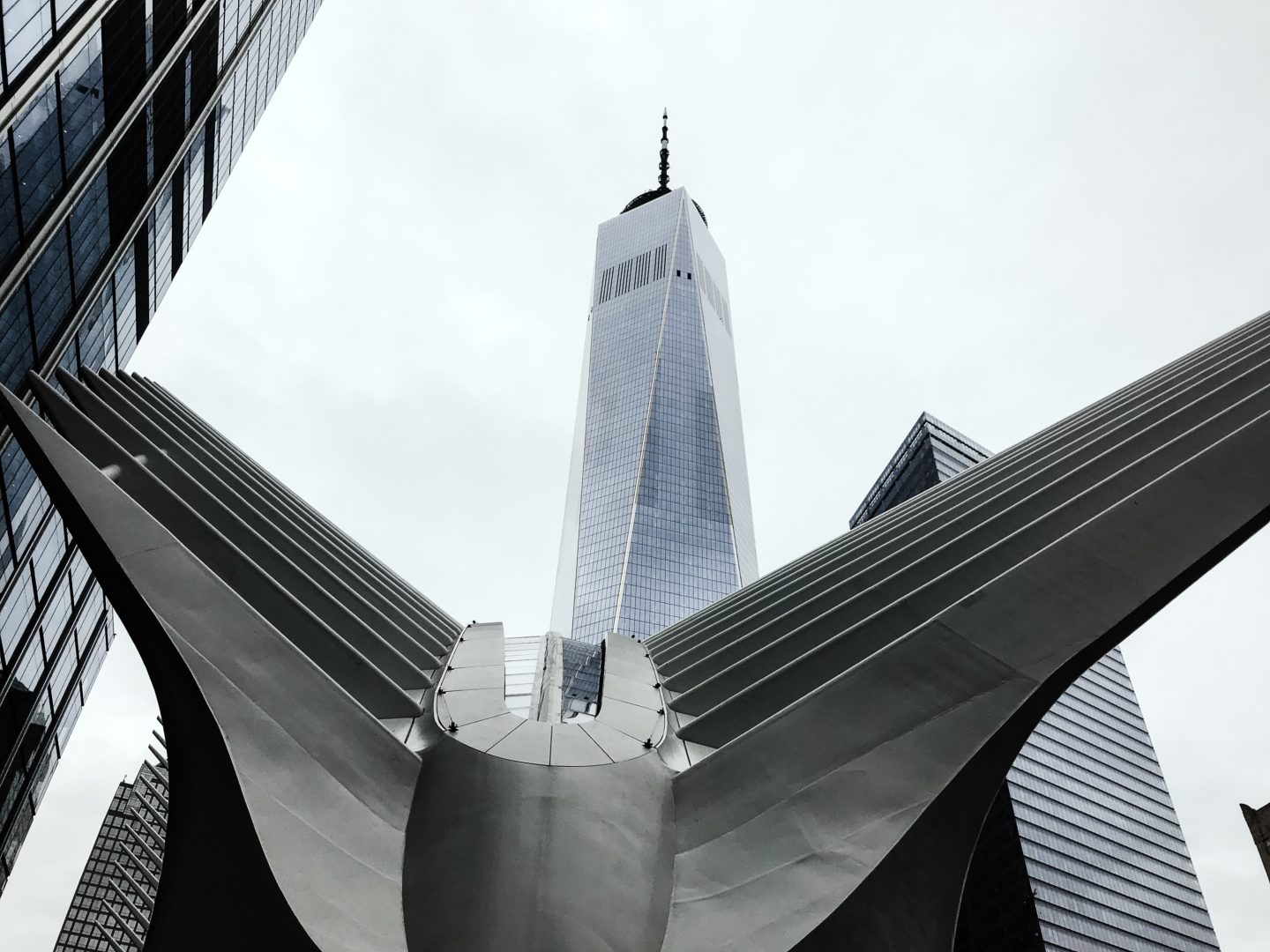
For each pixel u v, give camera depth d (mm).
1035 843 101375
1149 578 18844
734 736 20953
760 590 31672
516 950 15844
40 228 37625
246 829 15258
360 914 15281
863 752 18172
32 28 31984
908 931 16516
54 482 18484
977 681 18469
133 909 38438
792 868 16688
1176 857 117500
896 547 25859
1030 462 26734
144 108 46062
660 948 16297
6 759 57781
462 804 18281
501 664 26469
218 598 18359
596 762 19984
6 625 48375
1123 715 129875
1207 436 21328
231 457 31953
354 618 23188
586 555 189875
